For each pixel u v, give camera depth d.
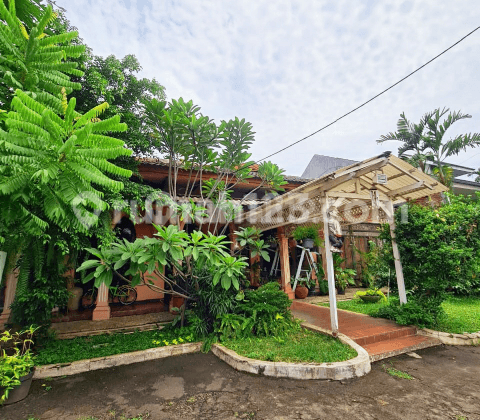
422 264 6.36
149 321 6.62
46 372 4.16
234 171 7.38
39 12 3.15
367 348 5.08
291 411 3.23
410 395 3.57
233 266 5.13
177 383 3.95
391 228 6.93
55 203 2.30
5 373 3.41
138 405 3.39
